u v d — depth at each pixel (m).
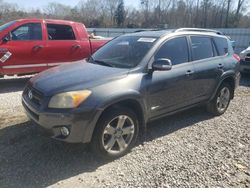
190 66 4.64
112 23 63.84
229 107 6.25
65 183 3.19
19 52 7.08
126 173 3.42
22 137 4.21
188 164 3.66
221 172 3.51
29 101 3.71
